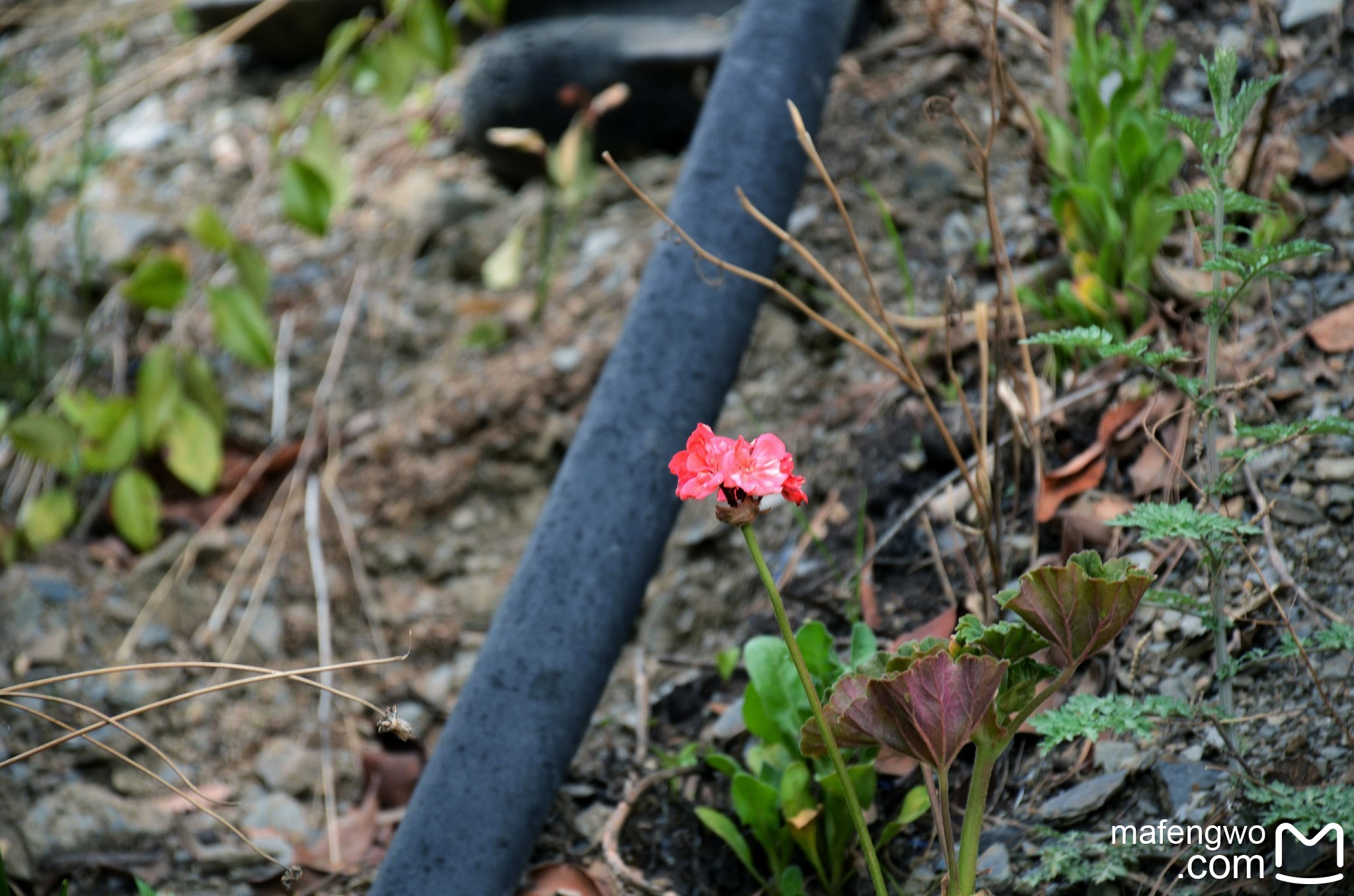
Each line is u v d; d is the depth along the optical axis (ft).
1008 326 6.02
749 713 5.45
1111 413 5.77
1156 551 5.55
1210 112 6.18
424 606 6.40
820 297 6.43
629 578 5.55
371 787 5.91
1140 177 5.83
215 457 6.65
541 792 5.42
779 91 5.90
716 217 5.78
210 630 6.35
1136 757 5.30
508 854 5.37
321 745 6.02
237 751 6.01
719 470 4.83
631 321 5.73
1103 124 5.95
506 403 6.88
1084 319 5.88
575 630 5.49
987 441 5.90
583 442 5.63
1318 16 6.31
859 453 6.07
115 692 6.08
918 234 6.50
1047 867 5.18
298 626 6.40
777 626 5.88
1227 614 5.39
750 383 6.47
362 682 6.15
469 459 6.82
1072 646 4.91
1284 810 5.00
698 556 6.12
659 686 5.92
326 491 6.93
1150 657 5.42
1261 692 5.28
